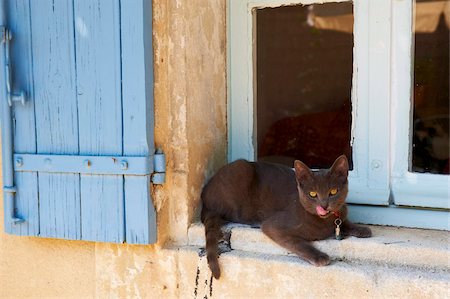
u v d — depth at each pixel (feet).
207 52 8.70
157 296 8.37
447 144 8.86
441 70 8.96
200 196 8.69
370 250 7.43
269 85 12.43
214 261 7.79
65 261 8.80
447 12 10.32
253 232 8.02
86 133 8.19
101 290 8.66
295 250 7.57
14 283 9.12
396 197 8.30
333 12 11.07
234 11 9.24
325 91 17.47
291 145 11.23
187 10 8.04
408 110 8.21
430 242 7.41
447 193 8.01
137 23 7.80
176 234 8.41
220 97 9.21
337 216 7.68
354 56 8.47
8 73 8.29
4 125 8.44
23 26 8.30
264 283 7.70
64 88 8.21
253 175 8.78
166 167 8.25
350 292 7.27
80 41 8.08
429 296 6.93
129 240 8.11
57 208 8.40
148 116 7.98
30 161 8.40
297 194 8.13
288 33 17.97
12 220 8.55
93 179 8.18
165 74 8.11
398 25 8.18
